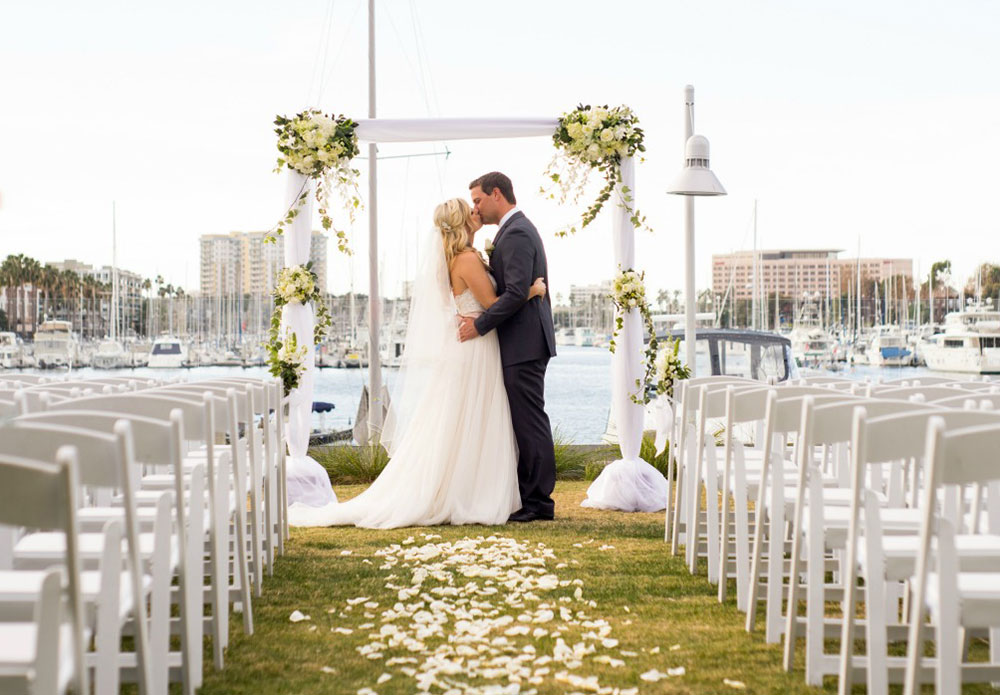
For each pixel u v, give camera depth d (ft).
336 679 10.86
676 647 11.98
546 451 21.33
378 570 16.31
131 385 15.61
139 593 8.18
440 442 20.80
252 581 14.76
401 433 21.27
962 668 9.86
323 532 19.95
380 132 22.66
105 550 8.15
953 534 8.07
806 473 10.60
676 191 24.08
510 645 12.04
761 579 14.20
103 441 7.69
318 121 22.07
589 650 11.76
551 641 12.32
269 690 10.51
